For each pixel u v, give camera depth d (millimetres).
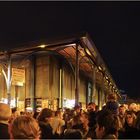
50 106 17438
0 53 14102
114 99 7957
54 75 17953
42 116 6914
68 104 19031
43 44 12500
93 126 6664
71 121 8328
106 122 4758
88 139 5992
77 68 12359
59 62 18281
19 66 16984
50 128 6516
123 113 9164
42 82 17781
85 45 12586
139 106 10070
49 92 17547
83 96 24219
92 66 18469
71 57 15875
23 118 3537
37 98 17828
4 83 18594
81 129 7254
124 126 7258
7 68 14820
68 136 5168
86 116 7371
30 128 3496
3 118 4289
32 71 17938
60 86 18359
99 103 33062
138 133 5789
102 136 4750
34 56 17969
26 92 18016
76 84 12375
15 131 3475
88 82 25672
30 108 17359
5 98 18406
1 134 4086
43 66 17797
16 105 18031
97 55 15484
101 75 24547
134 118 7219
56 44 12492
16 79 14375
